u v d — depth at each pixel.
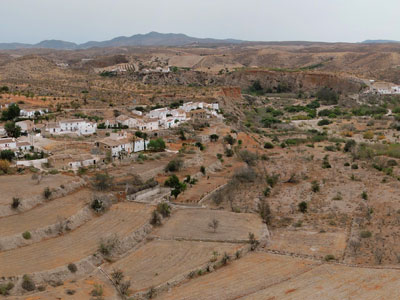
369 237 87.75
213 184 123.25
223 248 81.44
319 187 123.50
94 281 67.56
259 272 73.88
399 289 67.00
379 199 110.75
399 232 88.69
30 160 117.94
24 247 74.94
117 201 100.12
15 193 93.25
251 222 95.06
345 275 72.38
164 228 89.50
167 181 114.38
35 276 65.19
